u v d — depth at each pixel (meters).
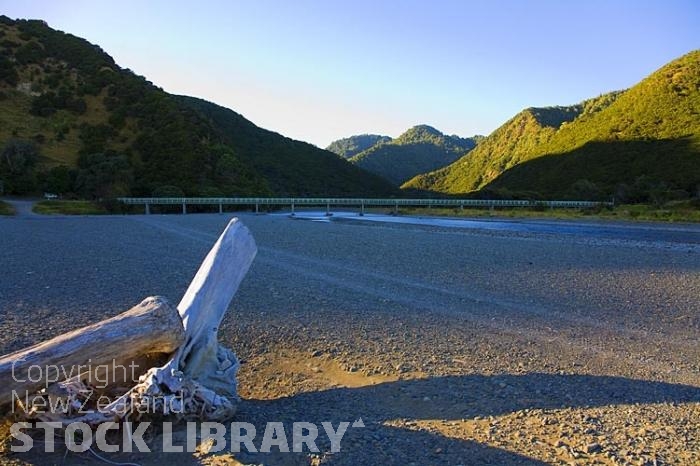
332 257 14.80
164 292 9.48
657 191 68.19
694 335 7.21
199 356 4.36
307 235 23.11
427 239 22.61
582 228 36.34
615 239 26.47
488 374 5.54
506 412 4.54
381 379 5.40
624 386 5.21
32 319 7.34
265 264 13.06
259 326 7.33
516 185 113.00
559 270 13.23
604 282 11.54
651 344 6.75
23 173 54.91
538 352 6.33
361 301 9.02
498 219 49.53
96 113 74.50
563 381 5.34
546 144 136.50
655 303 9.33
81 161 61.78
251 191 71.56
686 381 5.38
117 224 30.03
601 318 8.12
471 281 11.28
